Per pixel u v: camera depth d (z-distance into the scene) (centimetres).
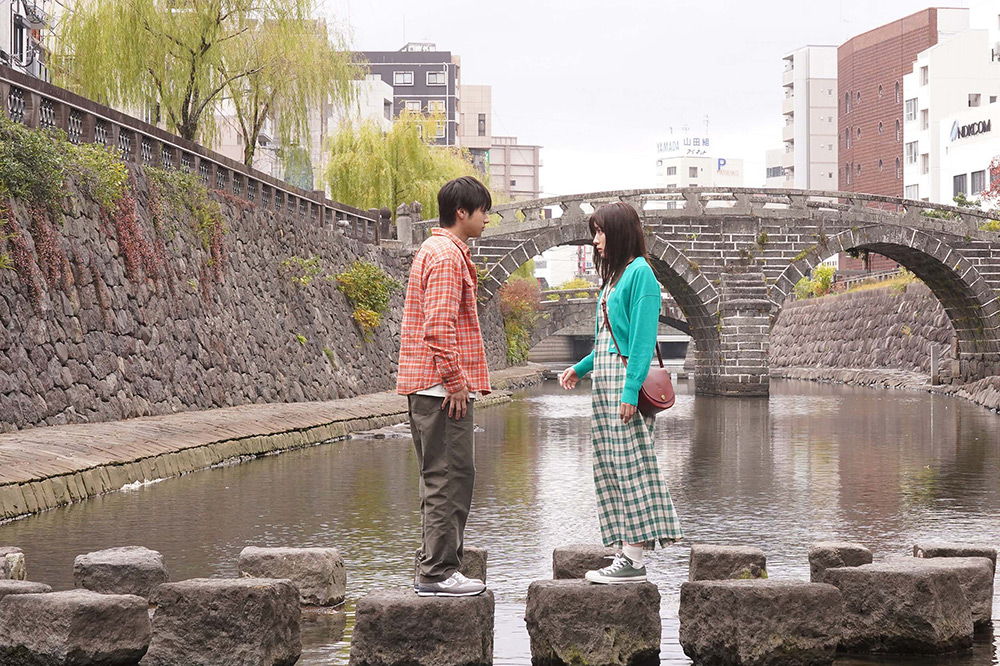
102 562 633
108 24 2541
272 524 989
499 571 779
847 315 5584
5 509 985
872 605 557
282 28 2920
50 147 1468
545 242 3672
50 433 1322
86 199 1638
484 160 12412
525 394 4100
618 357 575
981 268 3797
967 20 6844
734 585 530
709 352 3841
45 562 786
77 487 1136
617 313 573
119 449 1302
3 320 1344
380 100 7731
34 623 521
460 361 560
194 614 521
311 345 2633
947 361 4159
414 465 1524
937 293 4053
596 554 642
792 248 3712
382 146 4422
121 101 2705
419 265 560
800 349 6166
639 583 544
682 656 548
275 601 525
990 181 5078
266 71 2947
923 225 3747
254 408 2047
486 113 12781
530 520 1038
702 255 3688
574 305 6944
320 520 1017
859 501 1171
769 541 909
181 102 2777
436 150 5019
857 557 664
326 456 1666
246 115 3147
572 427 2347
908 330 4781
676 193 3672
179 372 1875
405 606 518
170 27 2653
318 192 3067
